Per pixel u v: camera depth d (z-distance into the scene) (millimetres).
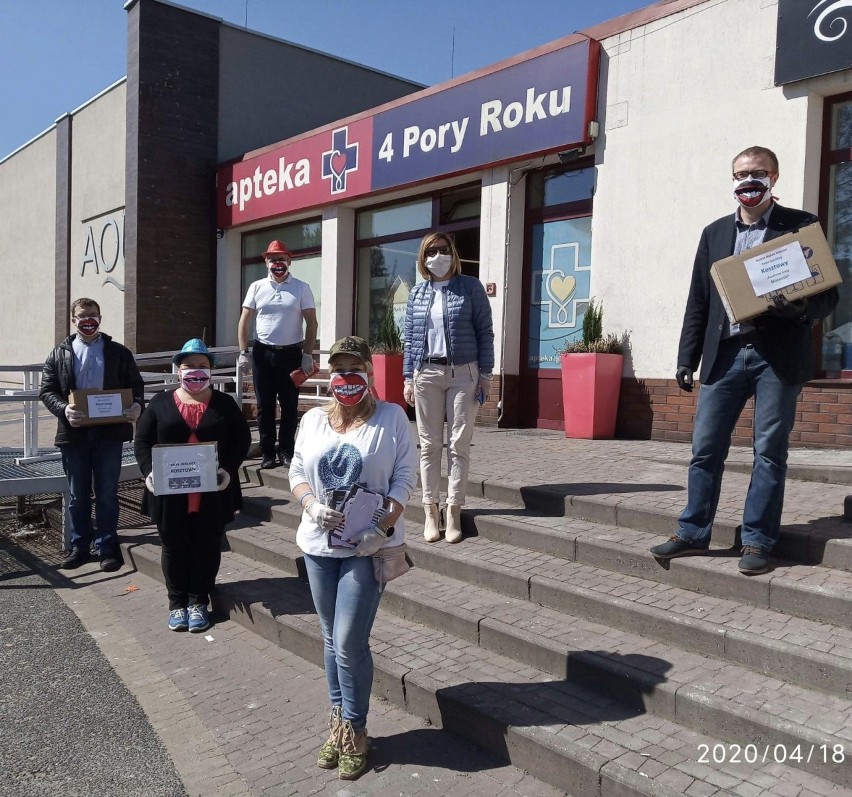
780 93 6656
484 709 3252
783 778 2711
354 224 11438
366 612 3121
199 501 4688
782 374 3596
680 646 3504
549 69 8156
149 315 12828
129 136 12844
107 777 3193
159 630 4809
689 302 3992
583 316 8391
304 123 14414
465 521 5086
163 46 12734
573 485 5258
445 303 4789
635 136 7637
